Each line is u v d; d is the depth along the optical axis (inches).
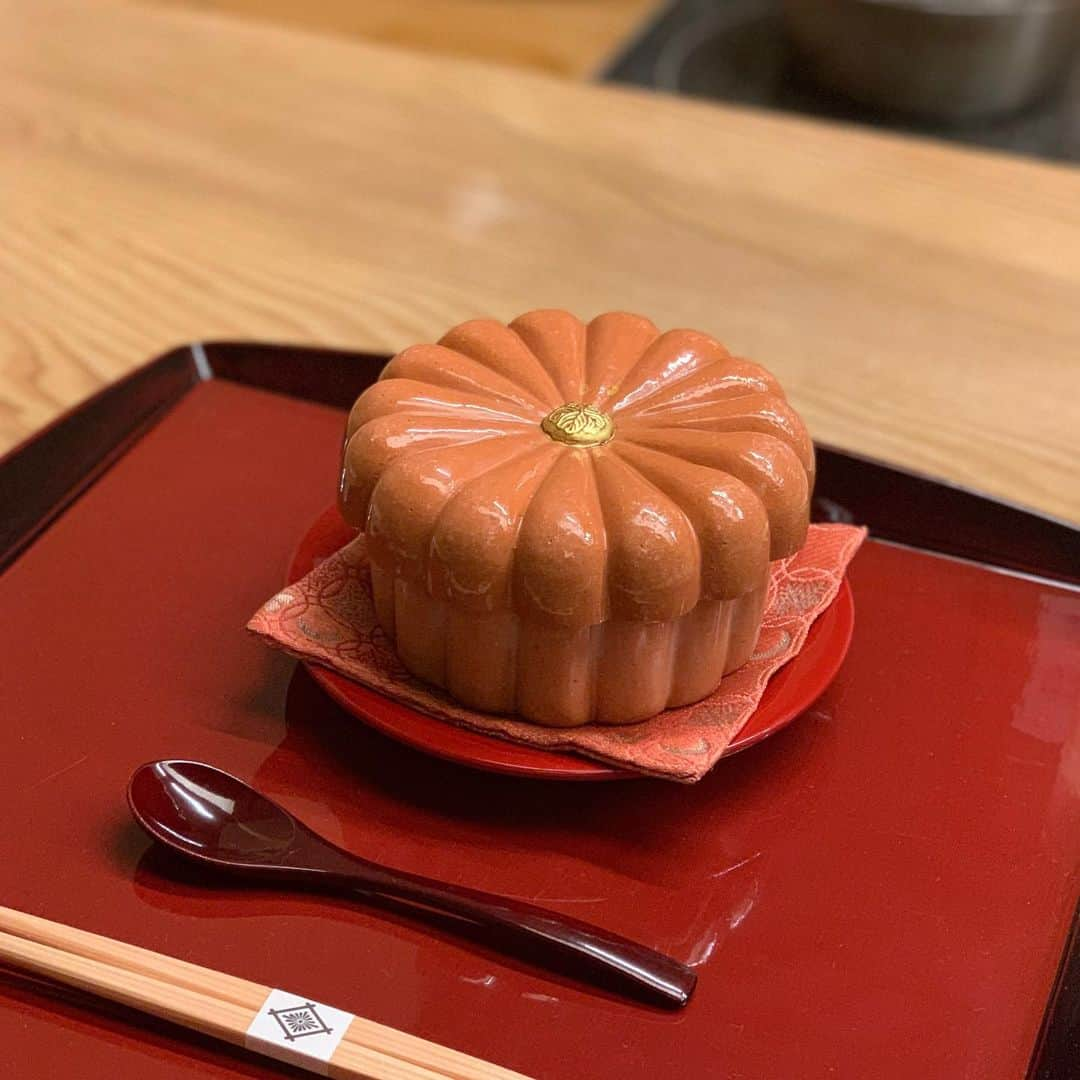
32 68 36.9
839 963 17.5
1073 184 33.5
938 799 19.3
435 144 34.4
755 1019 16.9
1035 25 42.5
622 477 18.3
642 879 18.2
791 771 19.5
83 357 26.6
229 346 25.6
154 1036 16.5
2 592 21.3
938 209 32.4
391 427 18.8
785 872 18.4
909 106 45.2
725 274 30.0
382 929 17.5
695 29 50.7
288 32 39.7
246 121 35.0
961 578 22.5
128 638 20.7
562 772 18.1
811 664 19.7
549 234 31.0
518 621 18.1
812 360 27.4
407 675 19.1
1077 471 24.9
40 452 23.1
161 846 18.1
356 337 27.5
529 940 17.1
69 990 16.8
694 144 34.9
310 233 30.7
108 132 34.1
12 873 17.9
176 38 38.9
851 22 43.2
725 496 18.1
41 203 31.0
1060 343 28.1
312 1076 16.1
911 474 23.2
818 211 32.2
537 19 53.0
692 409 19.6
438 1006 16.8
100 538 22.4
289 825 18.2
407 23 52.6
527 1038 16.6
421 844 18.4
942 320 28.7
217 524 22.8
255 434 24.5
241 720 19.7
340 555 20.5
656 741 18.4
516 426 19.2
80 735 19.4
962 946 17.7
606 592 17.9
